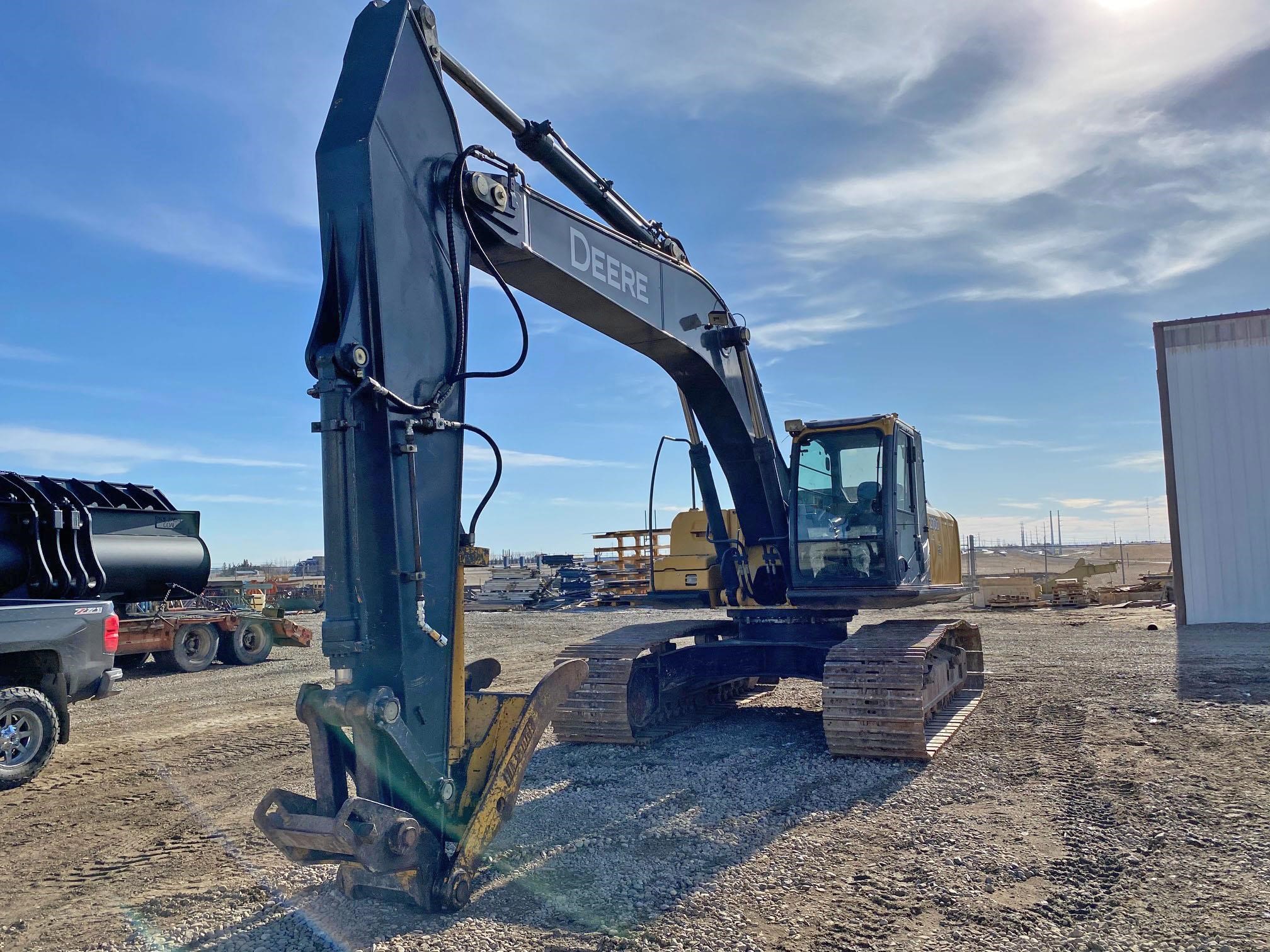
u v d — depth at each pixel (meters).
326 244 4.32
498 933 4.12
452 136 4.98
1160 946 3.85
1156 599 24.89
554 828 5.76
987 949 3.88
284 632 16.83
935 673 8.32
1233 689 10.02
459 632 4.50
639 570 29.05
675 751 8.05
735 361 8.70
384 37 4.67
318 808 4.02
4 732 7.48
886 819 5.73
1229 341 18.59
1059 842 5.18
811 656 9.35
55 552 10.84
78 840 5.96
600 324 7.05
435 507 4.47
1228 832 5.26
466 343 4.71
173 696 12.22
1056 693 10.13
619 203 7.28
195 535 15.18
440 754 4.30
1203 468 18.69
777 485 9.35
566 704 8.28
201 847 5.66
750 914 4.29
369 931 4.18
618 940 4.02
